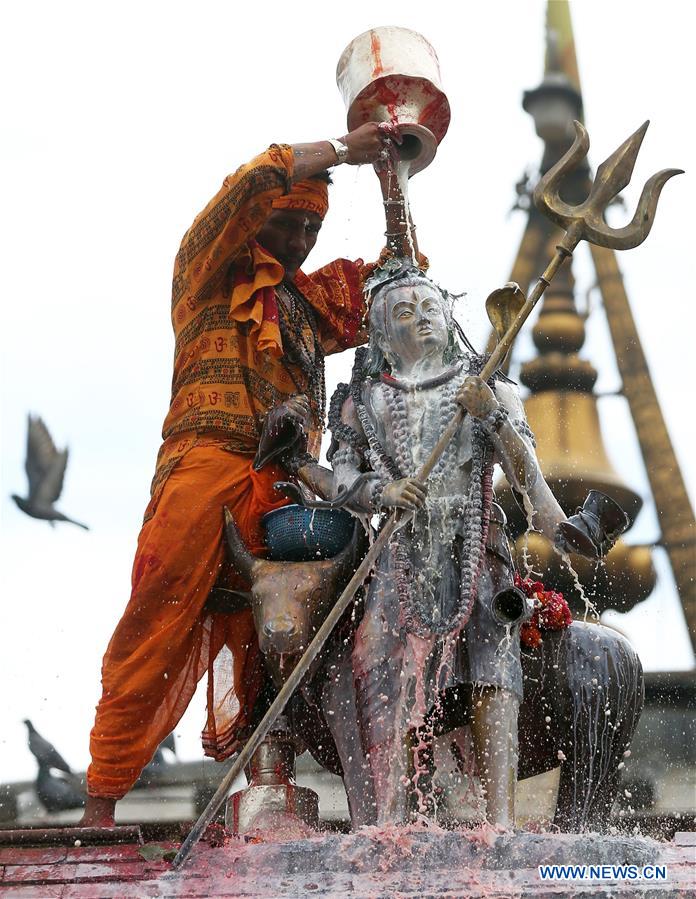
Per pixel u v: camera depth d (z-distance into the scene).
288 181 11.34
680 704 20.73
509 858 8.94
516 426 10.45
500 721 9.80
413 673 9.97
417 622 9.96
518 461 10.16
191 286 11.73
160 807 19.05
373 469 10.45
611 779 10.43
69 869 9.34
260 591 10.53
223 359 11.60
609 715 10.33
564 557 10.23
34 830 9.84
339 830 11.65
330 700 10.39
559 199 10.52
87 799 10.76
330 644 10.48
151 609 10.95
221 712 11.27
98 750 10.76
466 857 8.98
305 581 10.48
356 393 10.83
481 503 10.16
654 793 19.97
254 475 11.29
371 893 8.64
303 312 12.21
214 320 11.73
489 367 10.11
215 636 11.28
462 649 10.00
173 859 9.44
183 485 11.19
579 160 10.59
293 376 11.95
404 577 10.05
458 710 10.15
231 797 10.88
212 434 11.43
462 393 10.01
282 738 10.98
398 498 9.77
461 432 10.39
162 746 19.05
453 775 10.27
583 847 8.96
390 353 10.75
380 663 10.07
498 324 10.86
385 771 9.88
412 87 11.84
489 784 9.68
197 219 11.56
